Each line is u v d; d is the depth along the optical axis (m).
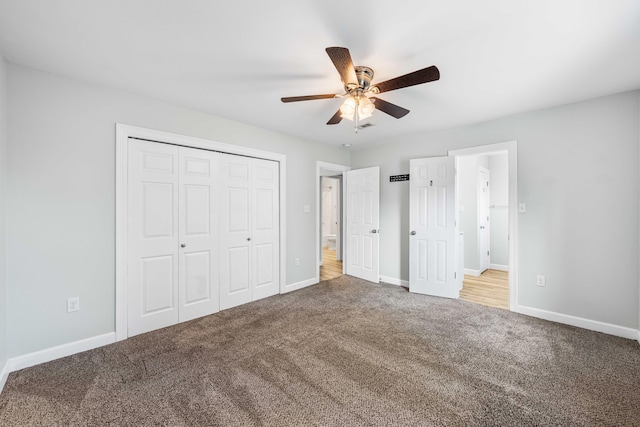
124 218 2.54
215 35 1.73
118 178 2.49
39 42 1.79
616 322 2.59
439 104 2.82
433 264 3.82
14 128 2.04
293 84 2.40
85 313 2.35
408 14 1.53
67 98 2.26
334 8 1.49
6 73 2.00
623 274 2.56
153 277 2.74
